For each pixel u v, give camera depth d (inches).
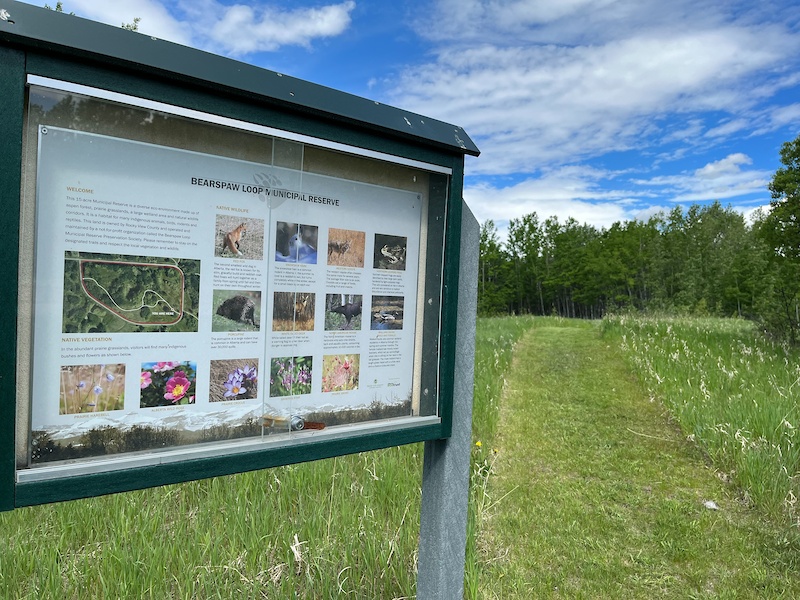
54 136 52.4
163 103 54.9
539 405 289.1
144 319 57.8
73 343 54.1
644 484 187.2
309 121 64.2
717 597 124.6
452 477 83.0
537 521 159.5
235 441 63.4
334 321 72.4
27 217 51.3
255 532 125.0
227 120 58.7
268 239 65.7
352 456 178.7
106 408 56.0
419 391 81.5
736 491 177.9
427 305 81.1
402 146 72.8
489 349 446.9
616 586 129.2
